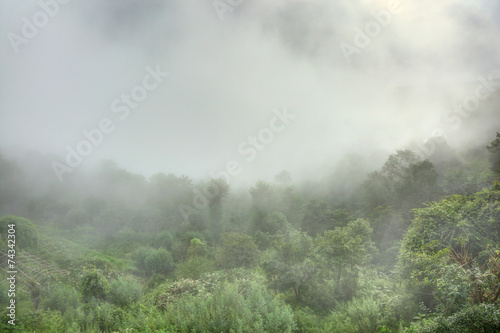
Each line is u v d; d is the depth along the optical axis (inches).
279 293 605.3
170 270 1068.5
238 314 419.8
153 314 485.7
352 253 590.2
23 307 513.7
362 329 406.3
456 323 299.9
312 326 452.8
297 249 647.1
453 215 588.7
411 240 596.4
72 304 531.2
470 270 362.6
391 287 527.2
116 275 736.3
